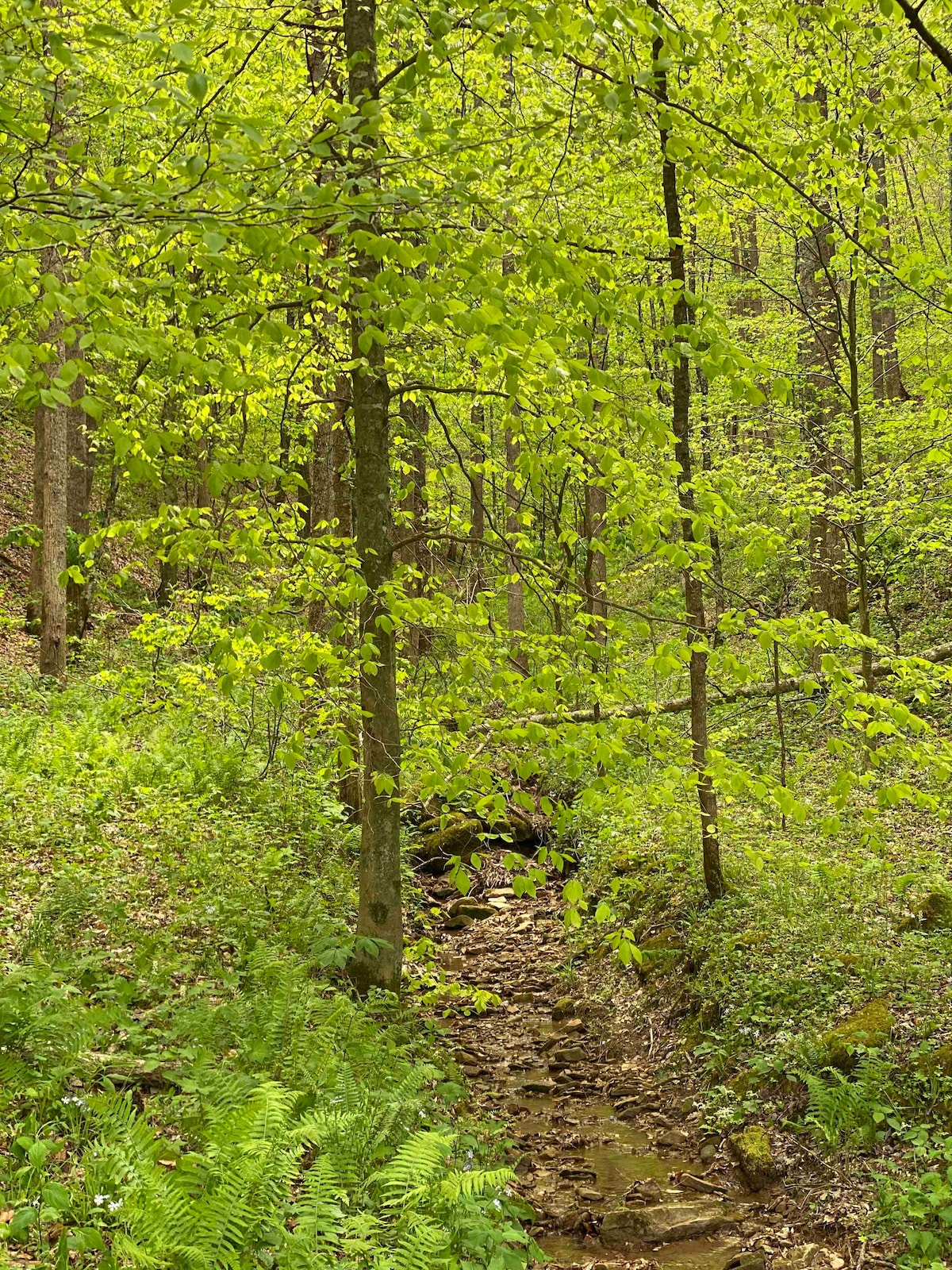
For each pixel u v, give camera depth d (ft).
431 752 18.24
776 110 24.03
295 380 29.01
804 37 21.85
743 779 17.66
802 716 45.60
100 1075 16.47
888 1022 21.84
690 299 15.75
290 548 19.97
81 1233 11.50
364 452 23.82
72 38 14.61
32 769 35.32
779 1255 17.60
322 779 37.22
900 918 26.35
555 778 45.39
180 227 12.41
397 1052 20.97
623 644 20.57
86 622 64.28
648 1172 21.12
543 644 19.98
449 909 38.73
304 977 22.49
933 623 48.67
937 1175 17.47
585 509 42.60
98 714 44.75
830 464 46.47
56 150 13.70
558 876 41.52
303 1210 12.82
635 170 28.30
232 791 37.78
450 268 15.02
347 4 21.93
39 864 27.66
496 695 19.11
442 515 26.32
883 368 60.18
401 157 14.60
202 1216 12.02
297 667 21.22
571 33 14.40
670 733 18.66
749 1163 20.35
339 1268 12.38
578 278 14.11
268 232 13.15
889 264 23.17
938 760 17.33
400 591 19.16
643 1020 28.14
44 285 12.30
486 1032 29.40
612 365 39.81
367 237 13.25
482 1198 15.49
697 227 37.55
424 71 14.62
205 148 13.44
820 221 27.78
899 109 18.04
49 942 21.89
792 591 58.54
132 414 16.08
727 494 18.56
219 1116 14.43
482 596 20.71
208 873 28.66
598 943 33.55
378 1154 15.72
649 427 15.37
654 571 69.10
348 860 34.86
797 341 45.16
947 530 36.52
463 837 42.60
